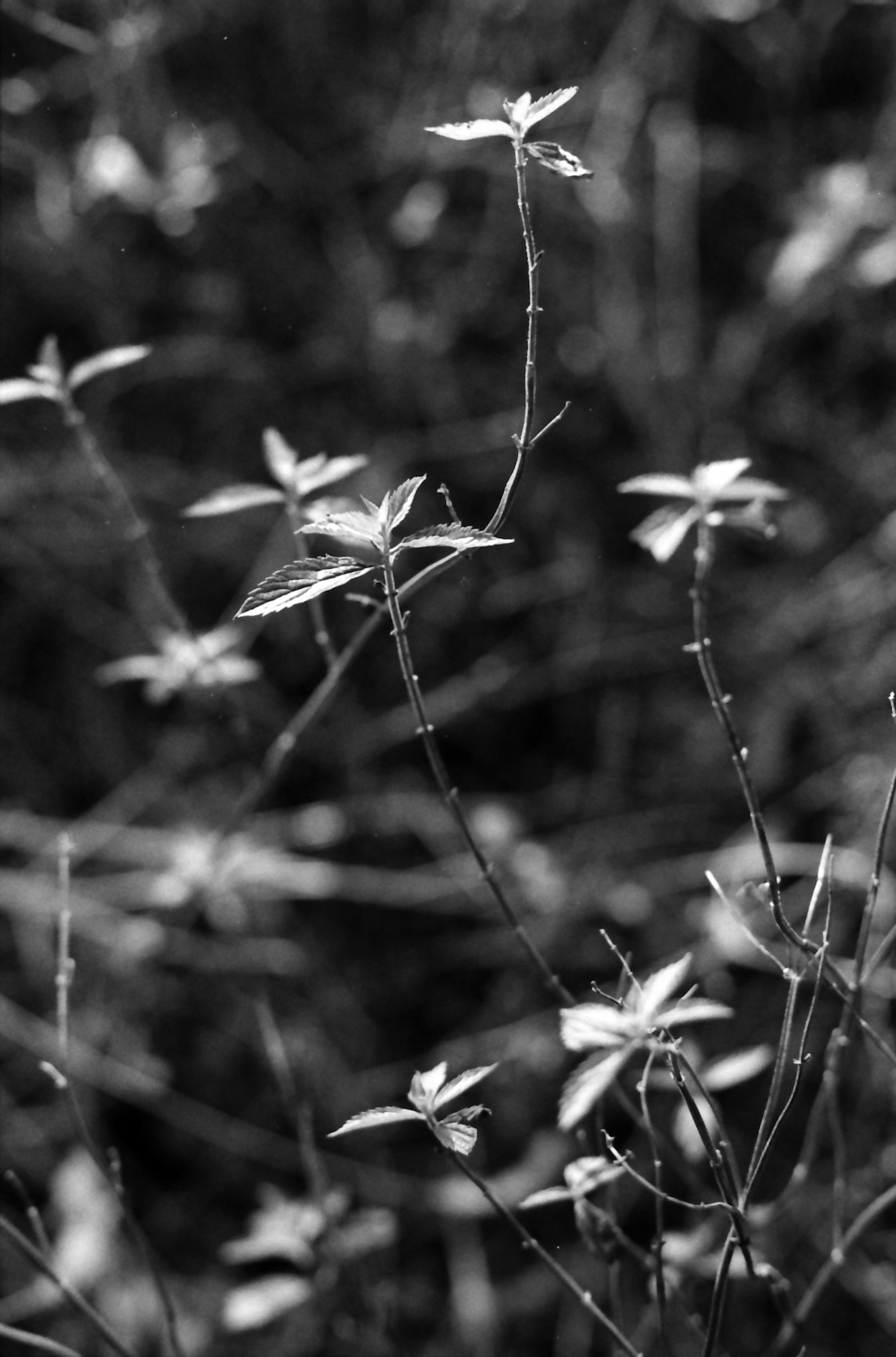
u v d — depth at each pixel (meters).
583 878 3.58
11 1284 3.00
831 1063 1.88
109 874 3.59
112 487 2.25
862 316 3.96
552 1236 3.19
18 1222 3.12
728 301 4.12
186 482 3.82
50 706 3.86
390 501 1.36
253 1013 3.40
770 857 1.50
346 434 3.91
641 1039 1.49
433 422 3.91
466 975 3.56
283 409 3.92
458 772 3.85
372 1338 2.43
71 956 3.45
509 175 3.91
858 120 4.08
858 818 3.50
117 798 3.71
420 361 3.89
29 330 3.86
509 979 3.50
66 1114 3.30
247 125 3.94
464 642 3.86
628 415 3.97
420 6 4.04
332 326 3.94
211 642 2.56
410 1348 3.07
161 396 3.95
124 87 3.71
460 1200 3.15
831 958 1.85
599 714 3.88
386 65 4.06
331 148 4.02
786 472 4.02
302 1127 2.49
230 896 3.31
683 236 3.97
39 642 3.88
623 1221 3.08
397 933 3.60
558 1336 3.06
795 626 3.81
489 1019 3.48
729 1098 3.19
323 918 3.62
